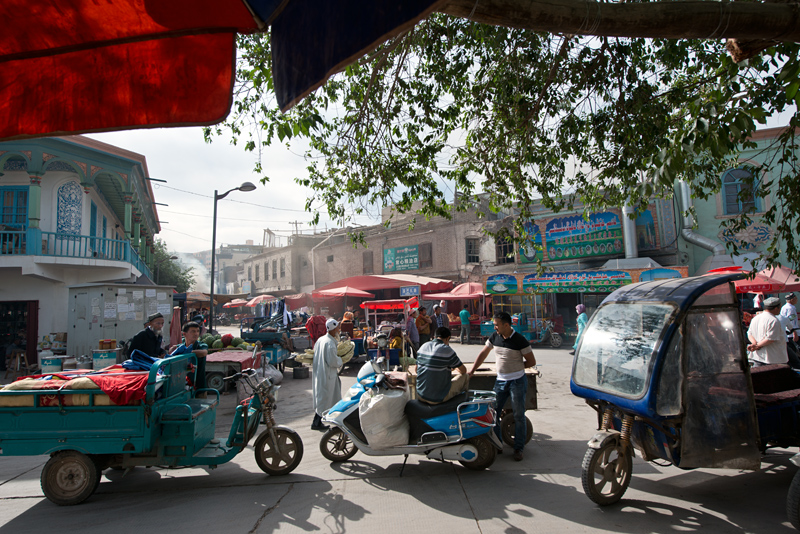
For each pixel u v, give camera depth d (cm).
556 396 877
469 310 2417
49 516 415
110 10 178
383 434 490
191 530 383
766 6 250
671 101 562
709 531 363
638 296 443
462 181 663
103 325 1119
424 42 561
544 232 2231
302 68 171
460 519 394
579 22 231
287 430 510
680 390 386
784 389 539
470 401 505
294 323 1759
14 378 1212
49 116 193
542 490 452
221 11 180
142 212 2058
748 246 1809
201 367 591
